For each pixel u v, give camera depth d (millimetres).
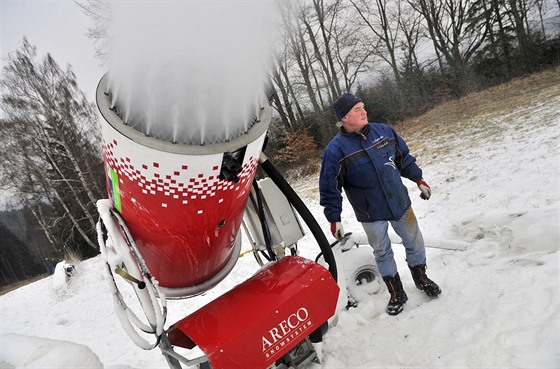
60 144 22641
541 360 2031
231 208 2016
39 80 21188
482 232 4047
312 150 25203
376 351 2803
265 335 2150
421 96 28375
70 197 24859
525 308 2500
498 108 16047
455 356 2365
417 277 3232
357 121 2994
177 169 1625
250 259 6895
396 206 3059
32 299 11555
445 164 9586
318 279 2359
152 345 2176
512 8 27000
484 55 28344
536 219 3576
